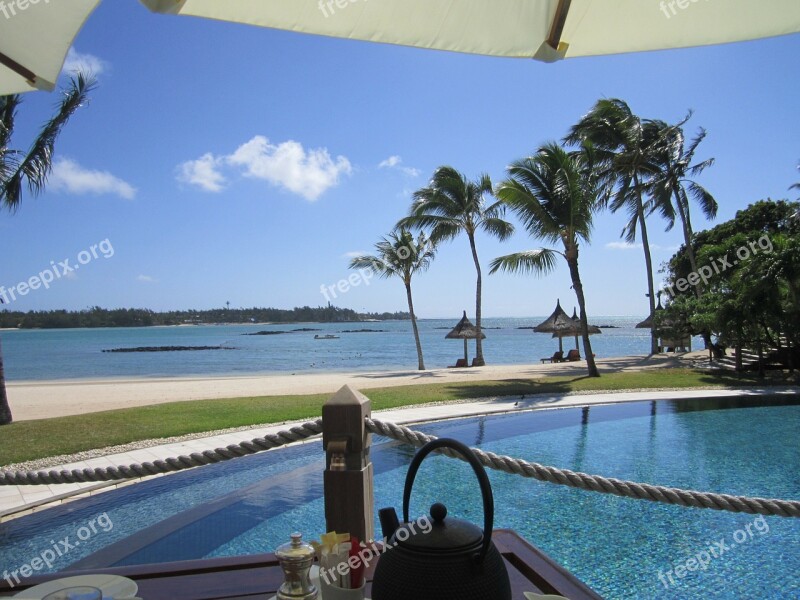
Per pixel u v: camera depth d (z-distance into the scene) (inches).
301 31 73.1
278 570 83.4
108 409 506.6
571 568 182.2
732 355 954.1
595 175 1017.5
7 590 78.6
